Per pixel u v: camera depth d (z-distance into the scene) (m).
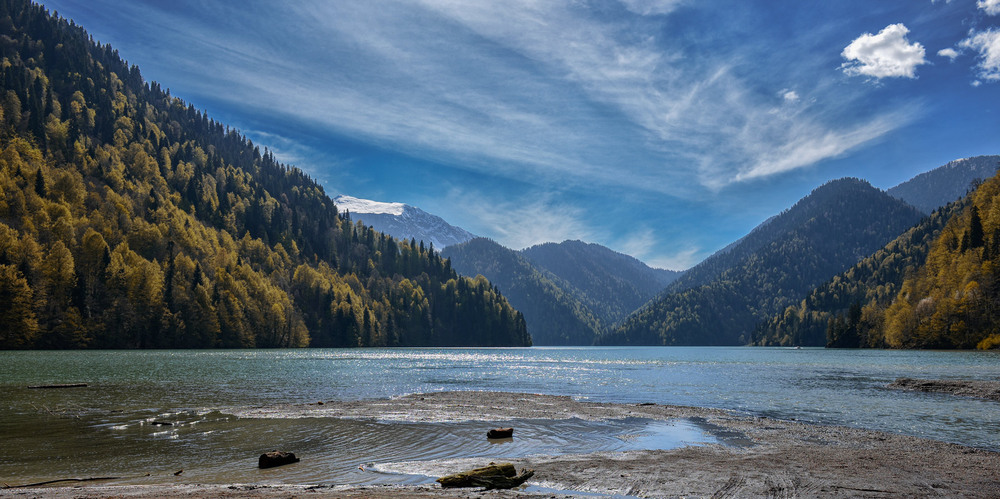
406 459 20.42
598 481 17.02
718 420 30.38
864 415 32.62
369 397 40.47
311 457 20.61
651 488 16.25
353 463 19.69
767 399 40.84
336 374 63.69
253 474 18.05
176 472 18.14
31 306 120.00
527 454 21.42
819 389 48.19
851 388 49.09
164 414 30.61
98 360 85.69
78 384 45.50
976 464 19.41
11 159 173.00
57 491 15.20
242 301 166.75
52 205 155.00
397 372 69.06
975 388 44.12
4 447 21.98
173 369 67.94
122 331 132.38
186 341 144.25
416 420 29.27
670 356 145.38
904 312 160.62
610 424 28.86
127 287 141.00
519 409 34.19
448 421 29.12
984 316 137.12
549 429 27.09
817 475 17.72
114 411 31.73
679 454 21.19
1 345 114.00
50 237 142.50
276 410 32.44
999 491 15.90
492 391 45.88
